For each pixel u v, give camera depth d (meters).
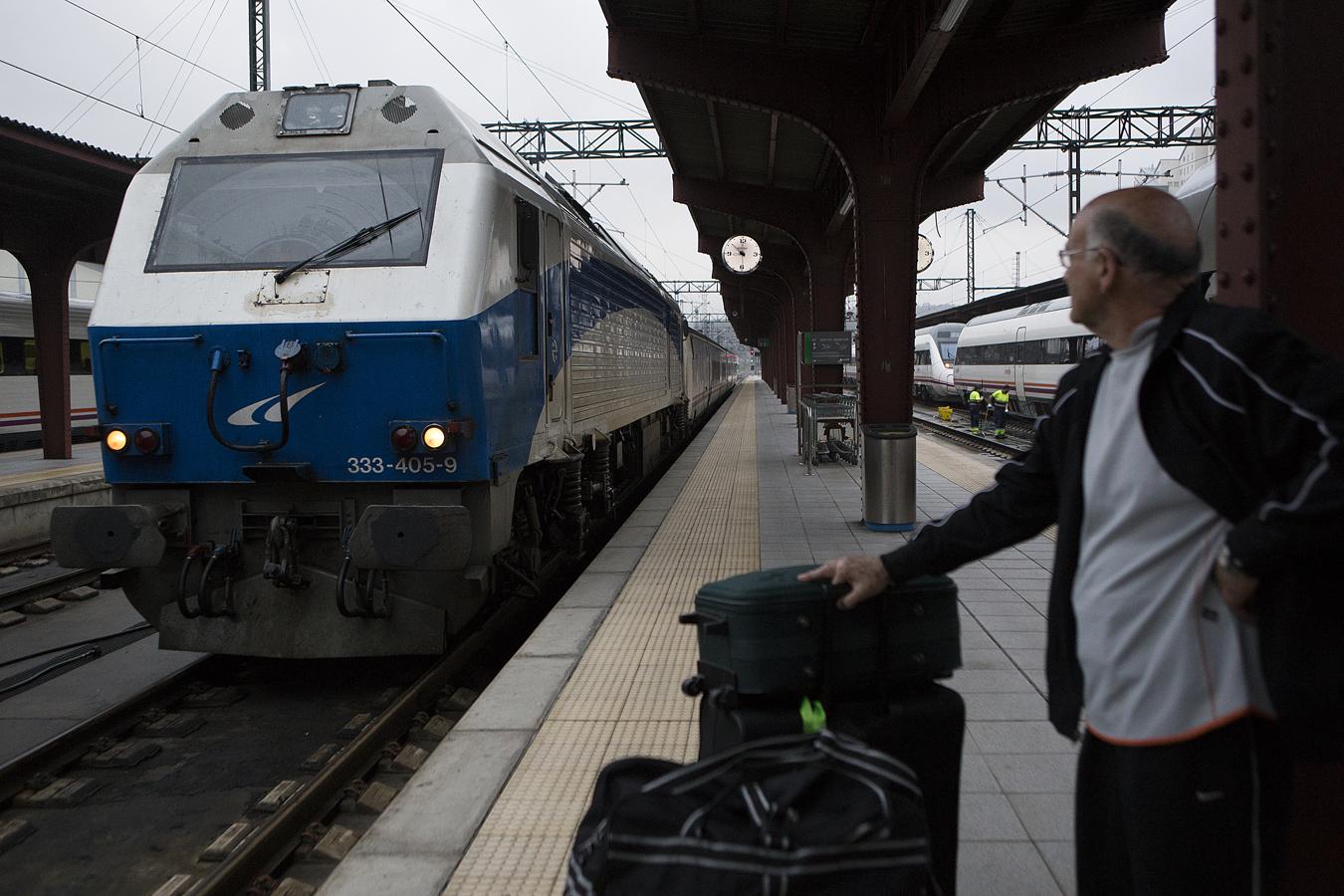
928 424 25.72
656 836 1.66
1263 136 1.80
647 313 12.43
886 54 8.24
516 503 6.42
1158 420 1.64
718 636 2.21
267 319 5.12
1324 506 1.36
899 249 8.77
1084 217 1.79
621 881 1.62
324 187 5.47
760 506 10.47
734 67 8.66
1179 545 1.63
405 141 5.58
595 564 7.38
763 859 1.58
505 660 6.37
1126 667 1.67
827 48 8.53
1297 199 1.82
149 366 5.19
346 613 4.99
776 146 12.95
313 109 5.71
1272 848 1.63
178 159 5.67
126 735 4.94
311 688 5.69
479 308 5.17
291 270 5.18
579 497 8.04
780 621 2.13
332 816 4.01
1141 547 1.67
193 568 5.36
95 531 4.98
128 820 4.10
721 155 13.89
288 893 3.32
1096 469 1.73
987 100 8.44
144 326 5.17
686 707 4.34
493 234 5.45
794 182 15.70
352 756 4.38
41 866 3.74
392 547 4.83
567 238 7.37
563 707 4.36
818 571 2.16
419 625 5.25
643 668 4.89
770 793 1.73
